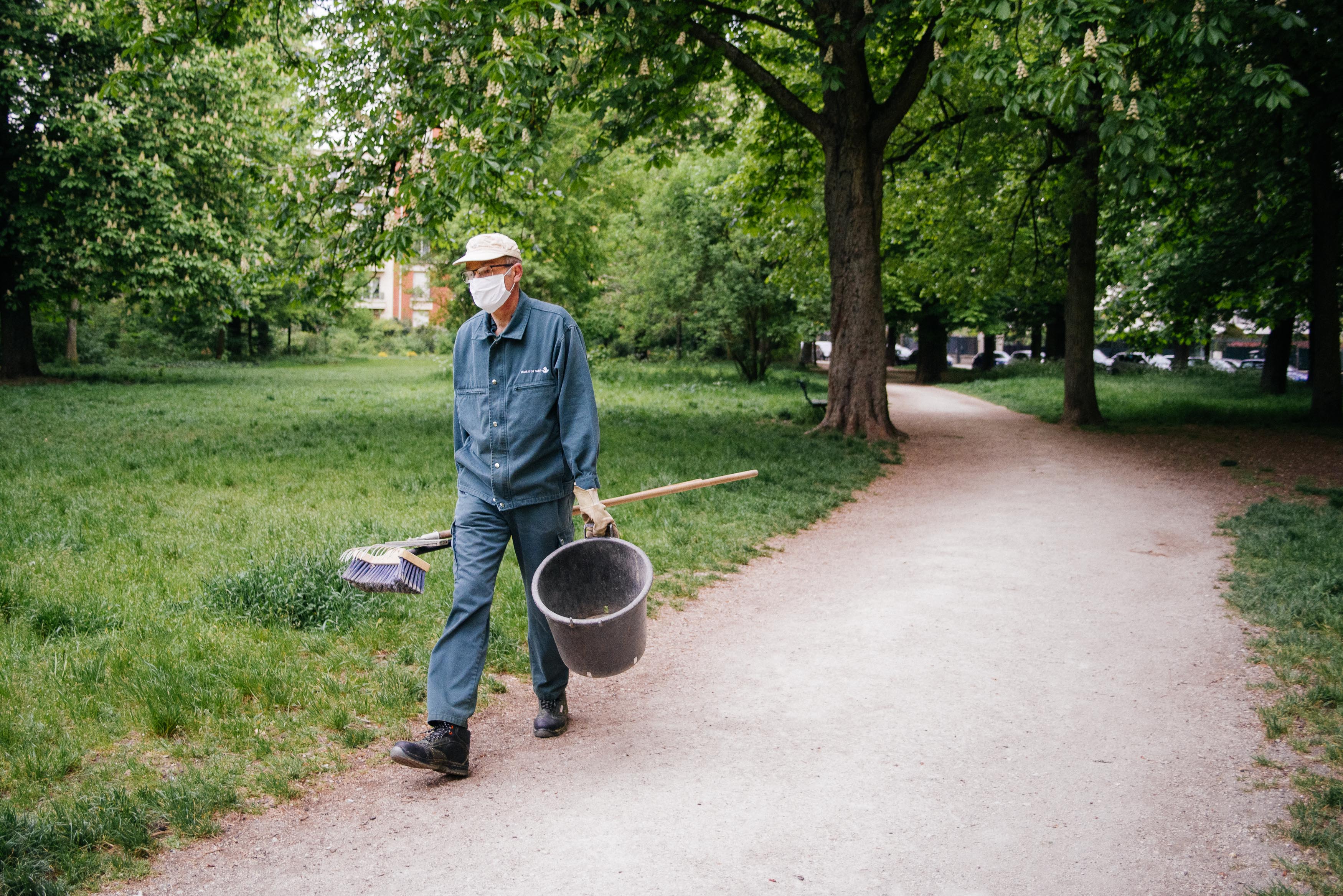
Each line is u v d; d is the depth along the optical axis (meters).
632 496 3.81
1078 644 5.07
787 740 3.82
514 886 2.73
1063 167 16.67
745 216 18.77
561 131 27.50
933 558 7.22
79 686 4.03
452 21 10.62
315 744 3.71
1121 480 11.02
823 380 33.16
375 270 14.26
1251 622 5.40
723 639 5.21
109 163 21.20
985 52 9.98
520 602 5.55
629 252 36.78
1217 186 16.33
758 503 8.96
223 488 9.15
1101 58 9.03
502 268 3.52
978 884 2.76
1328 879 2.75
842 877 2.79
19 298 23.62
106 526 7.09
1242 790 3.35
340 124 12.98
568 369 3.57
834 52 13.53
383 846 2.97
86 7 20.48
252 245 24.14
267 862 2.87
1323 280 16.22
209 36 12.90
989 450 13.91
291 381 28.73
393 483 9.45
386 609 5.25
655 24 11.70
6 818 2.84
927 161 18.91
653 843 2.98
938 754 3.68
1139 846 2.98
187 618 4.98
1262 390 23.88
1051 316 37.56
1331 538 7.20
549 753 3.71
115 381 26.00
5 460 10.16
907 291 30.17
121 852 2.87
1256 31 10.78
